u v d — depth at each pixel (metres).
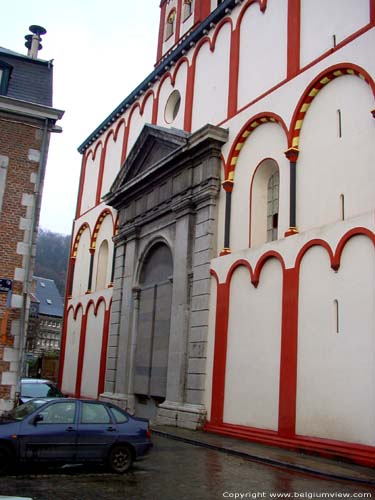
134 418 11.58
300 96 16.80
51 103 17.70
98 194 32.56
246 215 18.47
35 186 16.41
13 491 8.93
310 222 15.66
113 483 9.98
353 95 15.05
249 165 18.86
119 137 31.25
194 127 22.75
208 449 14.89
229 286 18.42
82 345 30.81
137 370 23.73
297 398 14.78
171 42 31.33
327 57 16.03
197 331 19.47
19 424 10.59
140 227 25.52
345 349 13.62
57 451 10.60
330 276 14.43
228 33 21.61
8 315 15.34
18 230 15.94
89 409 11.20
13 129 16.58
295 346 15.12
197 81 23.27
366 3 15.15
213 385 18.31
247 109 19.30
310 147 16.22
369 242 13.44
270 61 18.73
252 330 17.06
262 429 15.87
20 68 18.08
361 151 14.45
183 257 20.89
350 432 13.07
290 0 18.22
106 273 30.27
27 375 45.72
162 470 11.45
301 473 11.63
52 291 79.19
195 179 21.08
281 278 16.23
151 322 23.30
